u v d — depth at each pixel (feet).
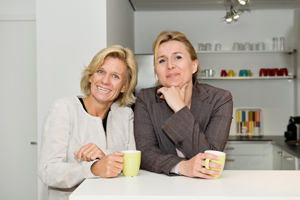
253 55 14.64
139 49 14.84
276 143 12.29
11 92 10.37
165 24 14.83
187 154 3.94
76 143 4.34
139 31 14.85
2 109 10.38
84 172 3.56
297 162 9.86
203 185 2.96
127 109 4.93
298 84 13.78
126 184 3.01
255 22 14.66
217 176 3.24
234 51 13.89
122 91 4.75
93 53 7.88
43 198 7.82
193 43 14.84
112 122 4.68
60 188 4.20
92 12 7.87
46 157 4.12
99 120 4.48
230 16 12.07
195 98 4.57
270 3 13.50
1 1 10.32
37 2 7.91
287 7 14.12
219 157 3.29
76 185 4.10
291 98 14.61
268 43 14.65
